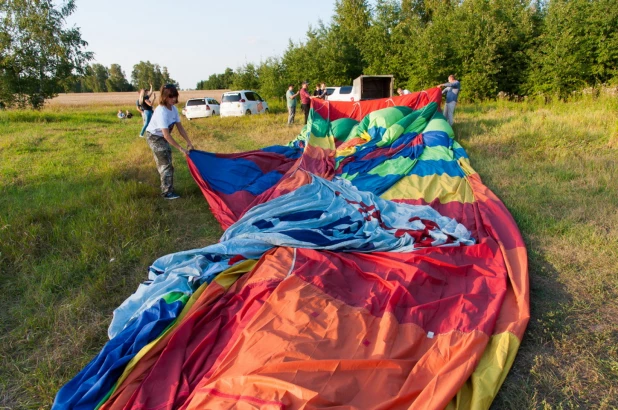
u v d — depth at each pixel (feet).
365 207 17.74
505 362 9.25
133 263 15.38
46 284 13.50
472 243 14.64
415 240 15.01
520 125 33.47
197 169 21.06
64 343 11.12
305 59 93.09
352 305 11.41
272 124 53.62
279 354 9.03
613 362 9.28
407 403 8.18
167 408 8.68
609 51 55.21
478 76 67.10
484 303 11.55
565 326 10.61
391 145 27.07
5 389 9.66
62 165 29.58
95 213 18.98
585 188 19.49
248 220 16.90
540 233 15.65
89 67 84.17
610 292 11.93
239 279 12.98
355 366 8.77
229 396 8.29
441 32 71.92
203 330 10.90
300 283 11.91
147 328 10.52
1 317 12.21
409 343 9.78
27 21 73.10
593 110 36.94
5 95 75.72
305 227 16.02
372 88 52.42
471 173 21.71
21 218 18.02
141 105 39.24
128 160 30.63
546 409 8.24
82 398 8.81
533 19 68.69
